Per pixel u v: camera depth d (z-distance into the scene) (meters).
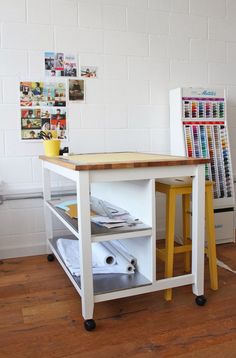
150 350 1.56
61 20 2.71
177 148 2.95
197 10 3.11
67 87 2.78
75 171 1.70
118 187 2.21
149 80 3.01
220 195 3.00
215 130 2.97
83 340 1.64
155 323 1.78
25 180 2.76
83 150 2.88
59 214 2.17
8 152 2.69
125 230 1.78
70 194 2.90
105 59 2.86
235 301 2.00
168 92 3.08
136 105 2.99
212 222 2.12
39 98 2.72
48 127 2.76
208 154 2.94
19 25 2.62
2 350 1.57
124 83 2.94
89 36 2.80
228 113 3.35
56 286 2.23
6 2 2.57
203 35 3.15
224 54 3.25
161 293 2.12
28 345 1.61
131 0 2.88
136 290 1.83
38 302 2.02
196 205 1.92
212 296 2.06
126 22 2.89
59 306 1.97
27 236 2.82
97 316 1.85
